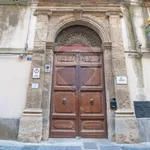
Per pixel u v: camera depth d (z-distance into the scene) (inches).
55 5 197.2
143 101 165.3
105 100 174.9
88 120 171.6
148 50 182.1
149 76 173.6
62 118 171.3
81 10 193.8
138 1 203.8
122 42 182.5
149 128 157.2
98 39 198.7
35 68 171.0
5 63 174.9
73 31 201.6
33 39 183.9
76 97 177.6
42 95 166.9
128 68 175.5
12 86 168.2
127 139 148.3
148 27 184.1
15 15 194.4
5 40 183.2
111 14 193.6
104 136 165.9
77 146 137.9
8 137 154.1
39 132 150.6
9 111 161.2
